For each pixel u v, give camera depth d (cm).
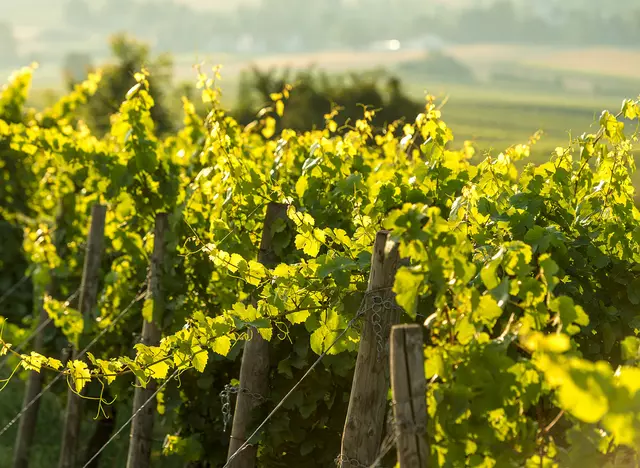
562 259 708
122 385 1148
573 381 354
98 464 1284
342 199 892
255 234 927
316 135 1217
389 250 581
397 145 1214
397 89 4206
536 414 587
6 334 1444
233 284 1006
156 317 1008
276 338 826
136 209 1132
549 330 569
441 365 494
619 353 777
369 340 591
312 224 727
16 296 1631
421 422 470
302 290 696
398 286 493
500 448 498
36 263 1420
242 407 823
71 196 1349
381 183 816
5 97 1661
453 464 488
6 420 1444
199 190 1055
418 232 489
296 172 1074
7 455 1353
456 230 692
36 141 1209
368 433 596
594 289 781
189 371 1002
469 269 492
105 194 1161
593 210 830
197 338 703
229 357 913
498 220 721
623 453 557
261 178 906
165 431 1304
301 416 836
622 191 837
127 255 1179
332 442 842
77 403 1143
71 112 1745
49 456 1363
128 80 4256
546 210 789
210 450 1008
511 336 525
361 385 596
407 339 472
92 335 1159
